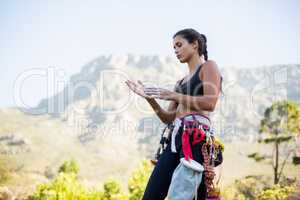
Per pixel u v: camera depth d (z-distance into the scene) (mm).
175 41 2094
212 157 1936
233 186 8359
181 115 2059
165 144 2062
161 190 1968
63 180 8242
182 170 1881
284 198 8094
